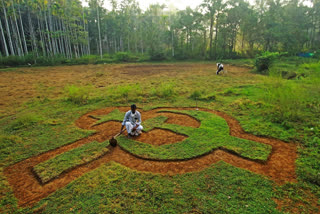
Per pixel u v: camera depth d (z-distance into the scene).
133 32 42.72
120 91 10.18
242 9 33.56
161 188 3.55
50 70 22.94
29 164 4.52
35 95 11.18
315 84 8.15
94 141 5.39
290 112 6.41
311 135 5.21
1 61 25.27
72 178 3.98
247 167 4.13
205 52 37.06
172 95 10.05
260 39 33.84
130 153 4.80
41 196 3.54
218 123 6.37
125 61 34.12
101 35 42.09
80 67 26.16
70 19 32.03
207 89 11.40
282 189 3.45
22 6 32.53
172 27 37.09
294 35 29.50
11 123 6.96
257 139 5.31
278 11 33.97
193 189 3.50
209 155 4.62
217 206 3.12
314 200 3.20
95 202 3.29
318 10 33.38
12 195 3.57
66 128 6.41
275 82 8.37
